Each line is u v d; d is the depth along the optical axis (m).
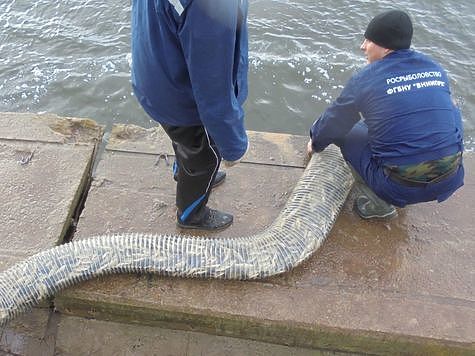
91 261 3.59
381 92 3.42
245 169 4.50
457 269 3.86
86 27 8.51
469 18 8.80
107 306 3.67
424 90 3.42
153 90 2.90
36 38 8.30
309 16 8.66
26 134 4.66
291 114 7.34
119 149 4.61
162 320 3.71
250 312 3.53
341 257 3.89
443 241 4.04
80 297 3.62
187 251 3.67
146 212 4.14
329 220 4.00
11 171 4.34
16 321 3.75
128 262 3.61
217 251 3.70
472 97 7.66
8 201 4.13
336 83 7.70
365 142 3.86
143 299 3.58
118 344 3.71
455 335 3.47
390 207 4.06
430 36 8.45
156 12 2.53
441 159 3.45
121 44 8.24
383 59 3.47
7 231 3.94
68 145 4.62
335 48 8.17
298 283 3.72
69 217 4.12
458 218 4.21
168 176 4.42
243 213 4.19
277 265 3.70
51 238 3.92
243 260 3.67
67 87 7.61
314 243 3.83
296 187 4.23
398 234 4.07
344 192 4.20
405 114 3.41
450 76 7.89
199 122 3.09
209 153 3.32
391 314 3.56
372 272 3.81
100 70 7.84
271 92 7.56
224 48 2.44
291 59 7.93
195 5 2.30
